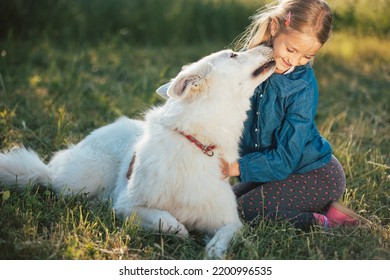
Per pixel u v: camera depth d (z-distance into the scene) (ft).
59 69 33.17
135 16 43.04
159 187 14.32
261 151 15.83
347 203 16.96
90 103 26.14
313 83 15.98
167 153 14.29
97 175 17.03
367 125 24.30
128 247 13.57
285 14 15.11
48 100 26.02
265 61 14.69
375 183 18.31
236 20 43.39
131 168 15.66
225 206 14.56
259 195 16.26
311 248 14.11
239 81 14.34
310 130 15.93
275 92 15.75
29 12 40.73
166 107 14.75
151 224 14.24
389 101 28.53
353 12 43.83
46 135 21.93
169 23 42.96
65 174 17.11
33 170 17.15
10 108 24.41
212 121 14.08
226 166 14.96
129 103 26.35
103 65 34.19
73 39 40.60
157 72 32.94
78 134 22.22
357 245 14.29
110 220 14.83
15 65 33.06
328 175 16.17
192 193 14.21
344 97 29.30
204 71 14.06
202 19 43.55
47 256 12.83
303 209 16.34
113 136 17.54
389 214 16.70
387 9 43.91
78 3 43.14
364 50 39.34
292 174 16.34
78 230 14.15
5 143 20.56
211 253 13.19
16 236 13.44
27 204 15.21
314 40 14.92
